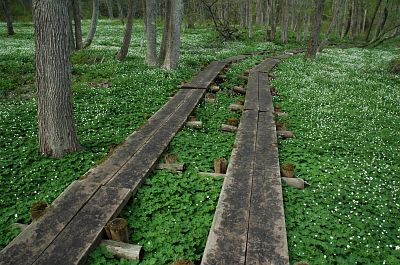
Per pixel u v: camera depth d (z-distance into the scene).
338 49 39.28
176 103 11.66
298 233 5.27
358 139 9.82
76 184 6.06
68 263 4.22
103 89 13.78
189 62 20.61
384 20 50.38
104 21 61.06
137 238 5.14
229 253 4.49
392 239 5.35
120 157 7.27
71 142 7.89
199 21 60.09
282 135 9.70
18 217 5.67
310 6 54.31
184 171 7.26
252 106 11.85
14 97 13.33
